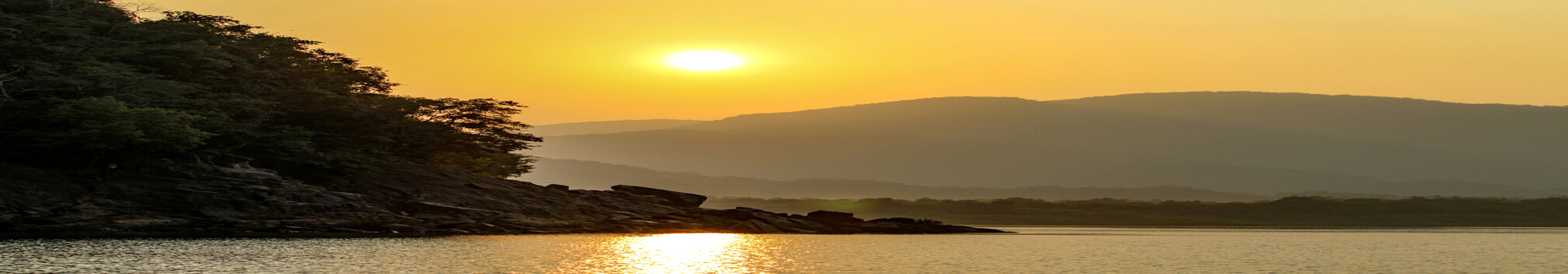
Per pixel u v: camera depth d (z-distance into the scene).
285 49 87.69
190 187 65.75
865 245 66.56
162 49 73.62
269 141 72.19
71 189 62.62
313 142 77.94
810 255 55.69
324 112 80.56
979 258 55.56
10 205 59.00
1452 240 89.31
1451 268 53.03
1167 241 83.19
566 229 74.44
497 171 118.44
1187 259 57.44
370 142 82.31
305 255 49.31
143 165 66.88
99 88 65.88
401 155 87.75
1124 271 48.97
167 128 64.62
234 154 71.62
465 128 104.19
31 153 64.50
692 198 96.50
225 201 65.50
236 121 74.50
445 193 79.06
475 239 64.50
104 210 61.31
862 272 46.12
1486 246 77.19
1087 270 49.03
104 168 65.75
